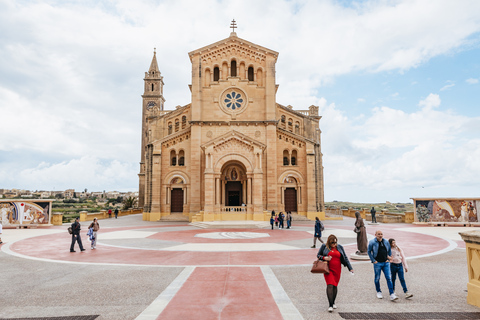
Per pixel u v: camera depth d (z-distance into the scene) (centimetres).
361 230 1636
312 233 2911
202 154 4556
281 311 866
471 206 3525
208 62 4834
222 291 1054
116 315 849
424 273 1309
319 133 5084
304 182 4631
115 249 1970
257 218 3950
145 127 8294
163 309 884
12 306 927
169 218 4506
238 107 4744
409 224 3828
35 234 2866
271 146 4528
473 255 929
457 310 880
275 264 1491
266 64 4762
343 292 1055
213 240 2403
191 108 4659
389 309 890
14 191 19988
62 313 866
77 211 9325
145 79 8569
